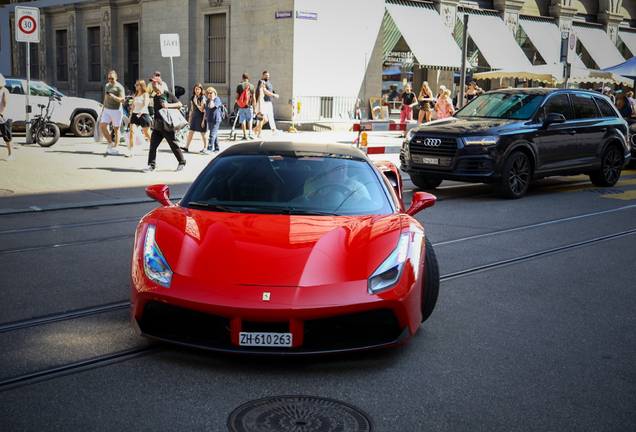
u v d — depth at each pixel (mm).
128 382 3502
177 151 12070
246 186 4730
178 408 3211
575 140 11359
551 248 7098
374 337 3818
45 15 34656
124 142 16984
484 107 11484
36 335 4168
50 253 6297
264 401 3316
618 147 12352
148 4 27953
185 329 3787
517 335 4414
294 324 3510
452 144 10180
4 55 38469
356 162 5117
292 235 4023
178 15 26469
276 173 4875
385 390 3486
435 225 8203
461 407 3309
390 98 26531
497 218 8789
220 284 3590
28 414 3107
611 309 5055
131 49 30203
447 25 27109
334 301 3541
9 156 12805
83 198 9242
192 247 3891
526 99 11203
